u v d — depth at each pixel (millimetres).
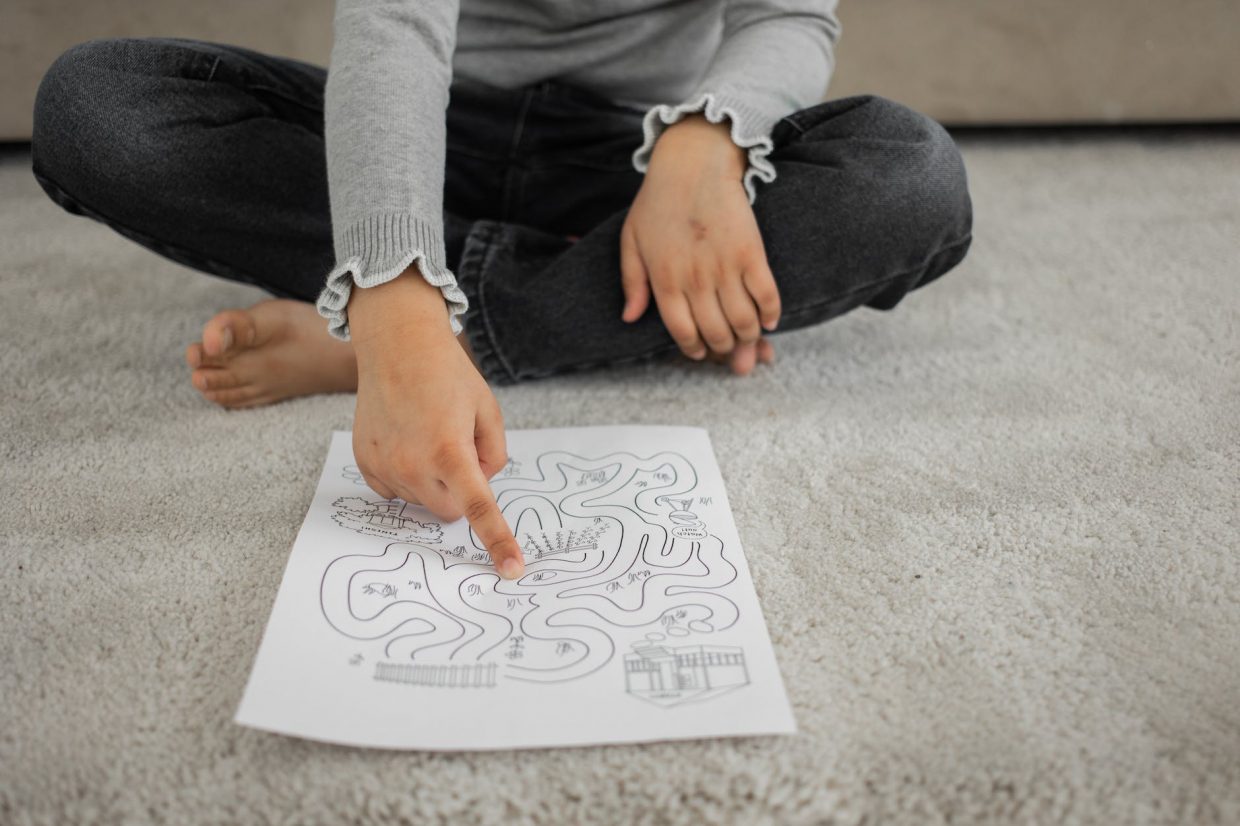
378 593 590
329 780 488
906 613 605
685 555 643
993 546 669
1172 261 1173
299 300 901
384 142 669
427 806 475
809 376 922
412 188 661
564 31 962
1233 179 1463
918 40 1591
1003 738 514
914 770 495
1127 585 633
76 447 790
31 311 1044
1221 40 1566
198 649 572
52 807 475
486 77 970
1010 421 836
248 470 757
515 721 506
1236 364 929
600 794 482
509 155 978
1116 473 757
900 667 562
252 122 830
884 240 799
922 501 722
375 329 635
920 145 815
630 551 646
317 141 866
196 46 838
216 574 638
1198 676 558
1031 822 470
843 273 809
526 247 892
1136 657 572
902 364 944
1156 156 1590
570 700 520
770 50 881
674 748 506
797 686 546
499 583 610
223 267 870
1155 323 1018
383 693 517
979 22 1575
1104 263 1174
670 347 864
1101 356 952
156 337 995
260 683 515
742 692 527
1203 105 1618
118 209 815
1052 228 1292
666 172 794
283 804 477
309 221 853
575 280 828
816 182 796
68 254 1207
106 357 950
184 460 771
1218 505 715
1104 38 1577
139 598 615
